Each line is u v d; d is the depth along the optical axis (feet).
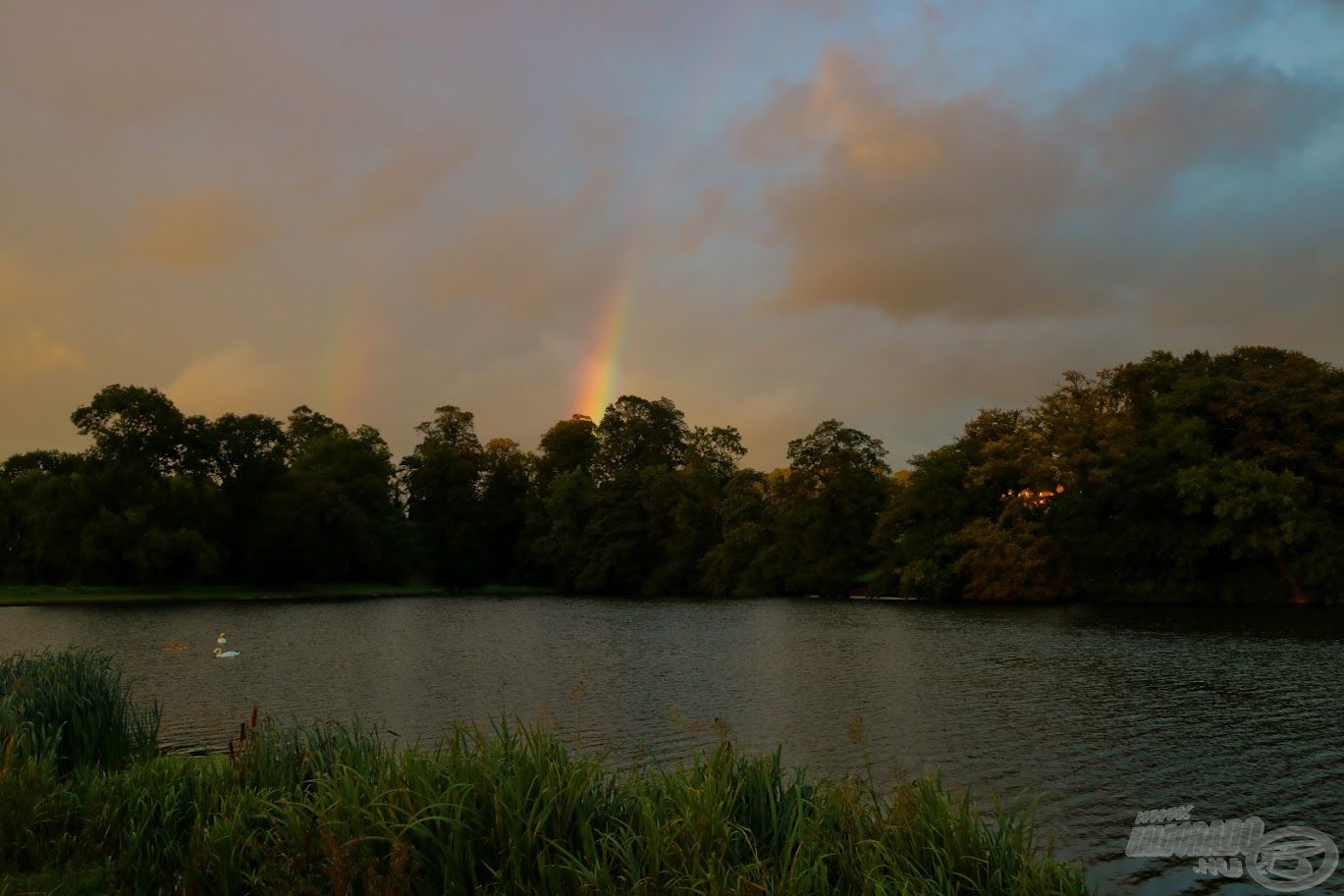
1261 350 232.53
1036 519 237.04
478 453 409.08
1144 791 56.49
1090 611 196.75
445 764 32.76
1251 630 151.12
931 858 29.89
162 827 34.60
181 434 292.81
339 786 31.78
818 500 293.64
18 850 33.35
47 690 48.39
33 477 315.99
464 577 381.40
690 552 338.34
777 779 34.19
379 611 233.96
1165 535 210.59
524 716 81.10
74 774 41.75
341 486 342.03
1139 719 77.71
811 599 279.49
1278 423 213.66
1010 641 142.41
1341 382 214.07
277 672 112.27
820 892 27.76
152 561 274.77
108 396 278.67
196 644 147.84
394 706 87.61
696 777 33.81
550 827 29.91
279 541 314.96
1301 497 200.64
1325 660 113.09
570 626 186.19
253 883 29.30
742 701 89.45
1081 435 224.74
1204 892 41.11
